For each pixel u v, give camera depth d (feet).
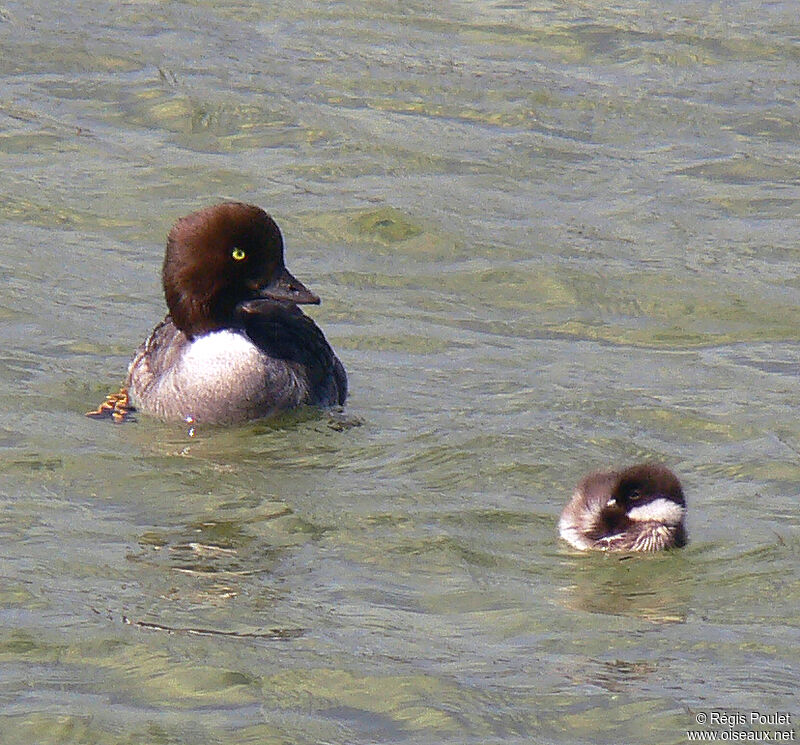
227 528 41.68
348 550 40.55
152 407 49.32
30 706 33.68
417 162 66.54
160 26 77.20
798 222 62.64
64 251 59.21
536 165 66.49
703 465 45.55
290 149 67.36
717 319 55.77
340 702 34.04
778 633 37.01
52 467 44.88
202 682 34.63
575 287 57.62
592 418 48.34
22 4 78.74
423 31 77.41
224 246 49.32
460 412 48.88
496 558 40.40
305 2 80.12
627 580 39.45
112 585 38.50
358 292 57.26
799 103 71.20
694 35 76.74
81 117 69.31
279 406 49.08
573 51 75.46
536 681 34.83
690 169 66.39
